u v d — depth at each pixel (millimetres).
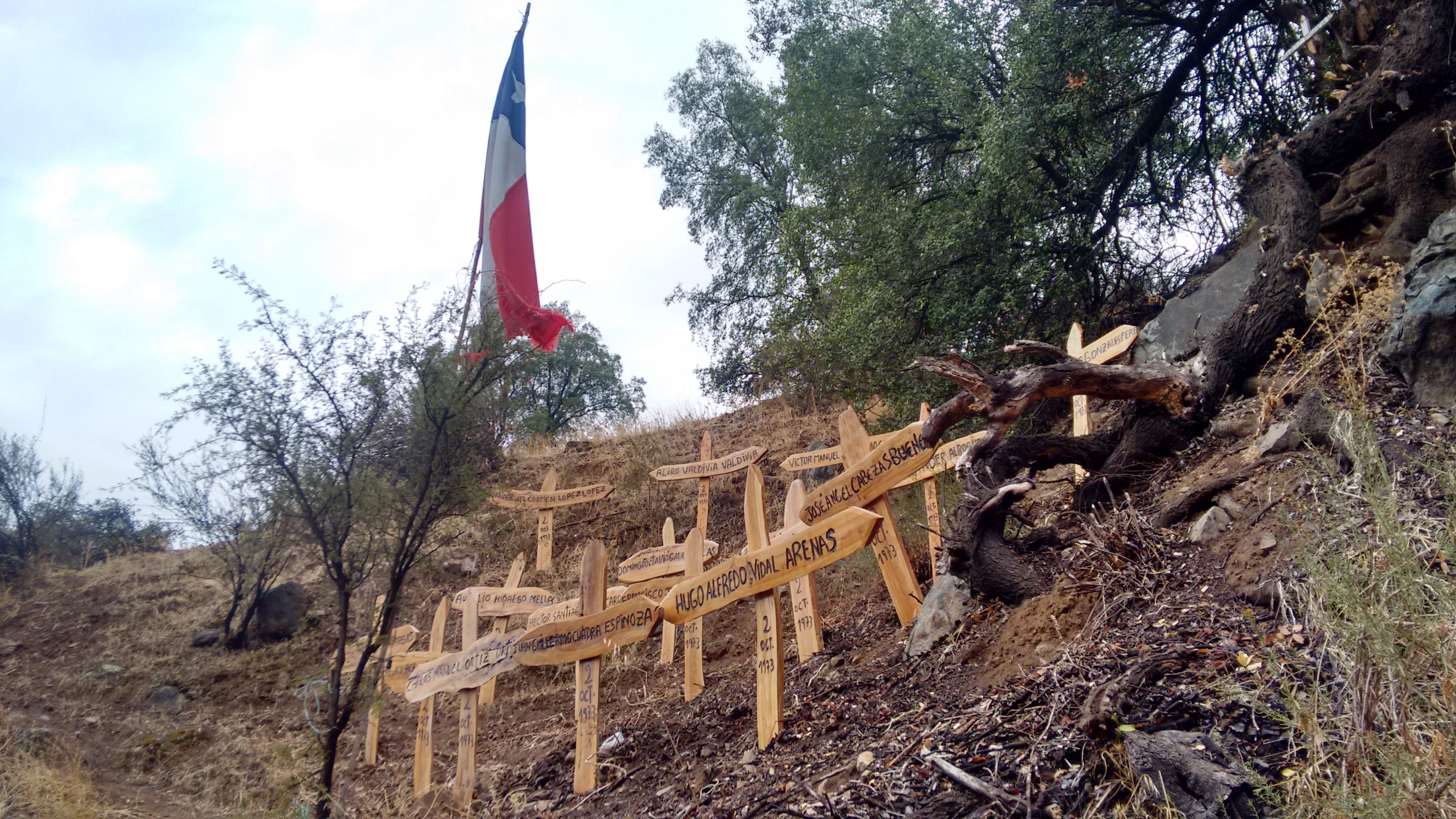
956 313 9078
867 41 10898
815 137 11570
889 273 9891
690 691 6277
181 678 9289
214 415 5188
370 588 6914
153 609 10930
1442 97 6449
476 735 6352
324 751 5355
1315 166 6891
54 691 8969
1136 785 2898
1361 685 2461
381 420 5672
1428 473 3801
